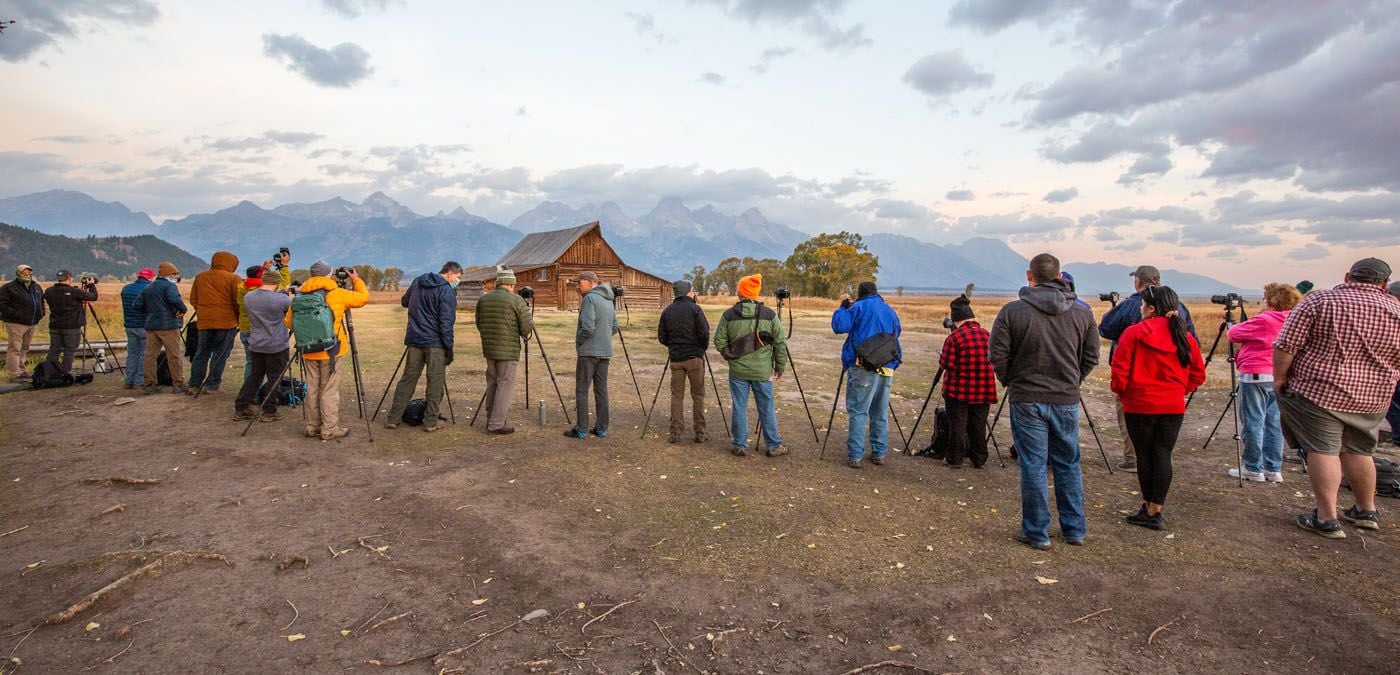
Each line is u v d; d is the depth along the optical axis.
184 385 9.23
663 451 6.95
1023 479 4.51
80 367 11.38
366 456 6.42
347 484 5.57
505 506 5.12
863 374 6.39
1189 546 4.50
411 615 3.44
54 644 3.10
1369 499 4.74
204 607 3.48
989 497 5.61
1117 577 4.02
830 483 5.95
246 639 3.18
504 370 7.35
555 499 5.32
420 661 3.04
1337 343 4.48
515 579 3.88
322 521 4.73
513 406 9.20
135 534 4.42
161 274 8.95
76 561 3.92
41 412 7.92
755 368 6.66
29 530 4.47
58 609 3.42
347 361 12.83
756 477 6.08
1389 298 4.47
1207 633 3.39
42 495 5.14
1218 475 6.30
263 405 7.68
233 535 4.44
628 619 3.46
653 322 25.92
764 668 3.05
